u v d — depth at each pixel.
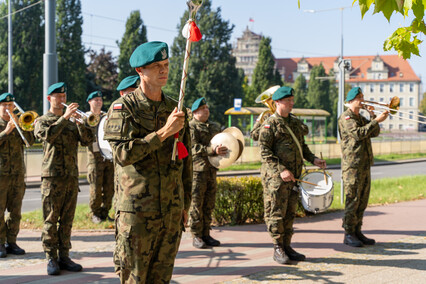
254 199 8.47
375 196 11.73
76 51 52.59
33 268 5.62
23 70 48.88
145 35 56.94
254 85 62.47
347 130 6.42
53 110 5.54
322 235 7.36
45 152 5.41
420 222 8.44
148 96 3.40
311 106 93.00
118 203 3.36
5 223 6.25
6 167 6.10
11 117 6.02
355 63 128.62
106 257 6.14
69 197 5.46
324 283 4.90
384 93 125.38
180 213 3.46
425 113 135.75
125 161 3.16
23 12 49.34
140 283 3.33
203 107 6.70
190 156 3.66
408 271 5.32
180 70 55.78
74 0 52.47
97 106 7.14
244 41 150.38
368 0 2.67
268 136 5.74
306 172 6.48
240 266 5.59
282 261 5.66
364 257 5.96
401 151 37.16
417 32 3.61
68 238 5.51
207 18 56.44
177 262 5.80
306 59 141.38
